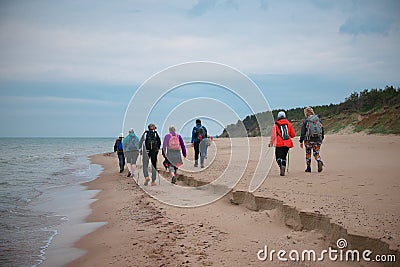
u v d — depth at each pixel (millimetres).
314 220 5957
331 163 13219
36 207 9820
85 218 8367
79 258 5664
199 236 6234
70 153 45562
